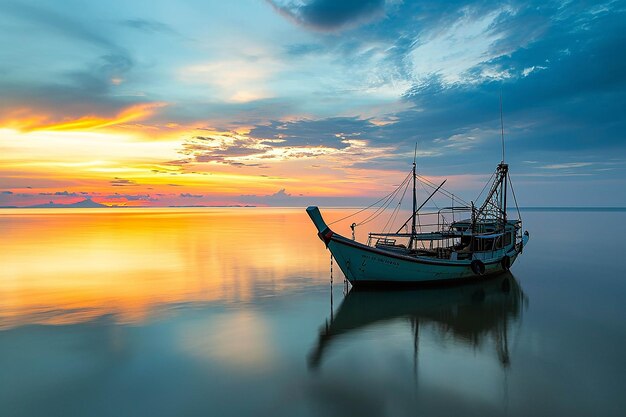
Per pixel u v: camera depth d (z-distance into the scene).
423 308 23.91
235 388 13.31
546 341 18.06
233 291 27.94
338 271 36.22
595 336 18.77
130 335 18.50
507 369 14.90
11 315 21.72
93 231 89.19
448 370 14.80
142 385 13.47
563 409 12.00
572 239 68.56
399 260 27.75
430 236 34.09
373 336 18.77
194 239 69.75
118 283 30.67
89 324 20.16
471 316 22.20
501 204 37.50
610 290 28.98
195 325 20.12
